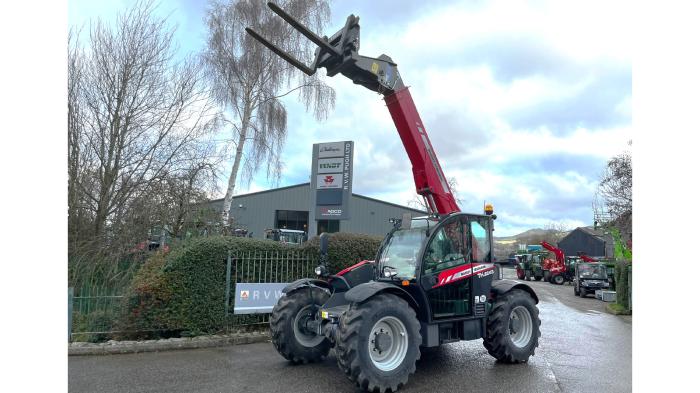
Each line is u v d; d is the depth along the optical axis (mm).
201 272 7738
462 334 5980
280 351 6113
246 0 18281
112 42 12227
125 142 12094
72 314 7266
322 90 18906
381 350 5082
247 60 18281
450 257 5984
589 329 10234
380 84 6188
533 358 6793
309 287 6445
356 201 35344
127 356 6633
